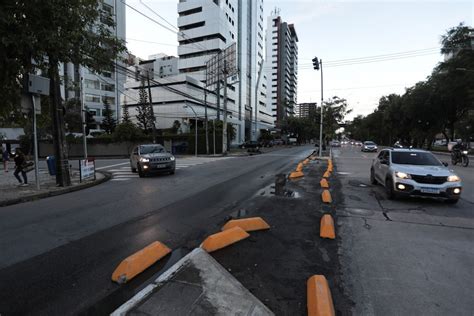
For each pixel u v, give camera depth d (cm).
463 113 3738
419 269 364
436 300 294
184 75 5250
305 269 362
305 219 583
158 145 1530
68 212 667
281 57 12119
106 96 6600
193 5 6047
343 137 14825
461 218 597
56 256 410
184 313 268
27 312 278
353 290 314
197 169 1608
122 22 6169
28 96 903
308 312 269
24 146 3475
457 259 394
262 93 9019
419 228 529
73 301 297
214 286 316
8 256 412
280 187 963
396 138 7381
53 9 603
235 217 598
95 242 465
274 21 12031
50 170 1358
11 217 629
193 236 489
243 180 1136
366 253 413
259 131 8425
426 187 702
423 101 3881
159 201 766
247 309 274
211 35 5894
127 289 320
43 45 623
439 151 3962
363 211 649
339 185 1016
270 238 472
